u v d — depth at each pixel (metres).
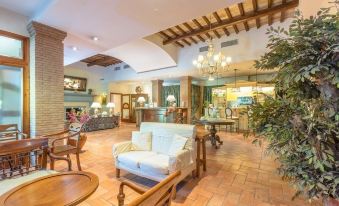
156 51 6.93
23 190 1.31
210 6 2.98
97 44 4.77
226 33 6.16
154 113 8.76
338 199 1.24
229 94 9.14
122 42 4.59
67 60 6.41
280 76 1.48
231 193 2.51
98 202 2.28
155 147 3.08
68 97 9.59
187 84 8.78
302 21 1.31
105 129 8.55
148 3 2.90
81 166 3.50
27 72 3.70
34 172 1.99
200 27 5.61
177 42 7.14
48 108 3.78
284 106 1.45
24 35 3.66
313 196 1.36
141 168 2.61
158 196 0.90
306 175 1.34
